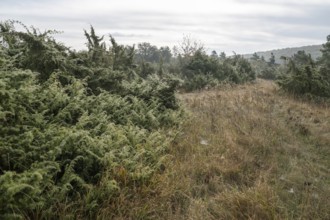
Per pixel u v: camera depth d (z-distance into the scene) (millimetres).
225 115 9750
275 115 10211
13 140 4305
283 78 15133
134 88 9039
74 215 3859
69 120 5945
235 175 5766
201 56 21609
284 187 5469
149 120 7594
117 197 4344
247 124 8648
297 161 6590
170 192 4738
